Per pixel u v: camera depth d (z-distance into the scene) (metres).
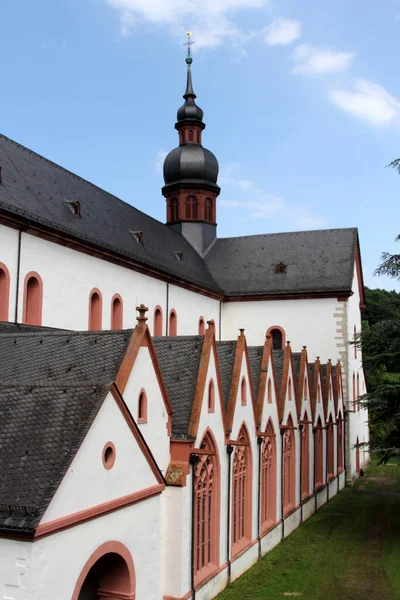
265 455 29.20
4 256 26.80
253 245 58.84
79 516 13.67
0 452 13.41
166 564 19.25
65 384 15.13
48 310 29.61
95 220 36.72
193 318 48.59
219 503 22.77
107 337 19.47
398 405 30.08
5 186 29.27
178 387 21.62
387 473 55.56
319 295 52.84
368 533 32.81
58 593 13.09
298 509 34.22
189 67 61.59
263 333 54.25
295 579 24.95
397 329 30.66
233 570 24.08
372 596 23.45
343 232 57.44
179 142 61.31
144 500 17.23
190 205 59.25
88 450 14.17
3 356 19.59
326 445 42.78
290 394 33.47
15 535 12.25
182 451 19.77
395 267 30.89
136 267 38.00
